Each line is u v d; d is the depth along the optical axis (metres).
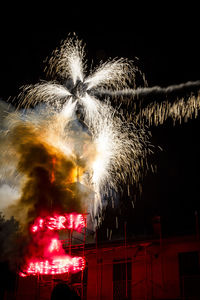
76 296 6.04
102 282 19.09
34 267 20.00
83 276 19.94
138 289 18.00
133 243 18.05
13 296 22.09
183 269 17.33
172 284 17.19
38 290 20.20
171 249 17.89
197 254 17.33
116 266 19.23
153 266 18.02
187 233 17.09
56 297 5.91
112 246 18.67
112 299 18.45
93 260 19.97
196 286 16.77
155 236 17.70
